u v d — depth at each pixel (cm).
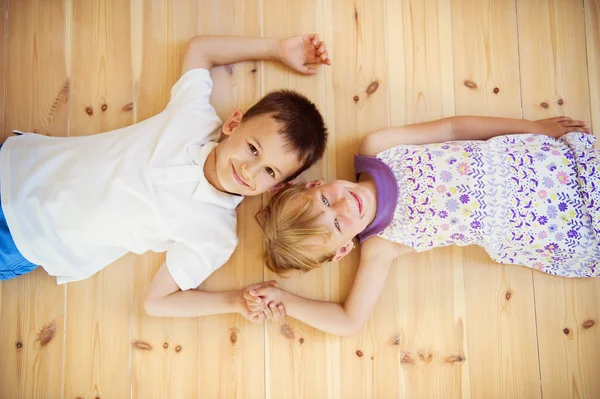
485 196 119
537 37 140
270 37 136
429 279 136
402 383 133
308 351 133
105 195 114
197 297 124
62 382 130
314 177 136
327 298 134
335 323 125
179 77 137
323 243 114
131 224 115
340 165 137
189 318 133
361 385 133
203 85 125
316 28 139
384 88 139
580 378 134
